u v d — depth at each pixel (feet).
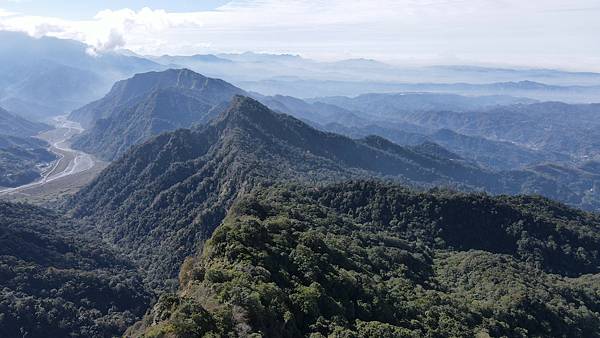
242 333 253.44
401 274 461.37
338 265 408.67
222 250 361.10
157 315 280.31
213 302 282.56
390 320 350.43
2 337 513.45
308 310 308.81
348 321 321.52
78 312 581.12
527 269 529.04
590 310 460.14
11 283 595.47
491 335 377.71
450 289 473.67
